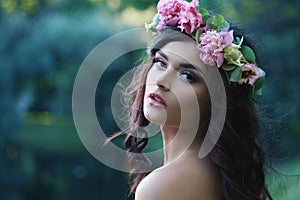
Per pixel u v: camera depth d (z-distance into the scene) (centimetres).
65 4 2139
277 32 1694
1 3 2056
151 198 276
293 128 1433
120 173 1722
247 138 288
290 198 754
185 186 279
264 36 1605
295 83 1658
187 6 281
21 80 2048
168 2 286
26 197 1838
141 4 1998
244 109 286
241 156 287
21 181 1881
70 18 2078
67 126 2273
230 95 283
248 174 291
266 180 335
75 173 1903
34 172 1948
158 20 294
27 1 2116
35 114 2403
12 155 2048
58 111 2139
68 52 2039
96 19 2047
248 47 288
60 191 1811
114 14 2059
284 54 1666
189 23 280
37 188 1850
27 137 2172
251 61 288
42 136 2194
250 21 1605
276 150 321
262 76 287
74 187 1823
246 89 287
